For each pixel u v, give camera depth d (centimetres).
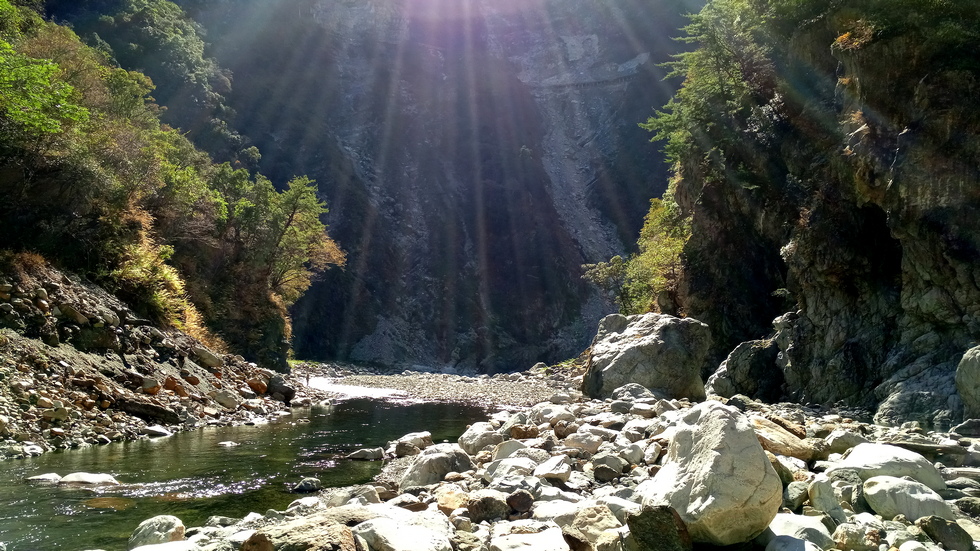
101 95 3784
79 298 1753
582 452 1043
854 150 2359
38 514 777
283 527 509
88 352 1627
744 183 3300
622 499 695
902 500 609
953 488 711
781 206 3078
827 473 709
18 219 2047
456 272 11556
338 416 2058
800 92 3033
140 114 4744
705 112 3734
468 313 10981
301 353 8719
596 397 2056
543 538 571
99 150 2747
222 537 630
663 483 589
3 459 1102
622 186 14188
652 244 5047
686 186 4222
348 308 9869
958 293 1933
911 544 506
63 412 1323
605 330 2820
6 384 1310
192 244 3959
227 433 1558
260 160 10888
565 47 18800
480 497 701
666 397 1972
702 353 2080
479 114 15600
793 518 575
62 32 3819
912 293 2111
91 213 2348
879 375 2191
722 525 520
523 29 19512
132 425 1456
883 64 2217
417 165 13762
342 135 13475
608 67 17688
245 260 4528
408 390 3528
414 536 541
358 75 15138
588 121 16662
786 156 3016
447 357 10350
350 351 9425
